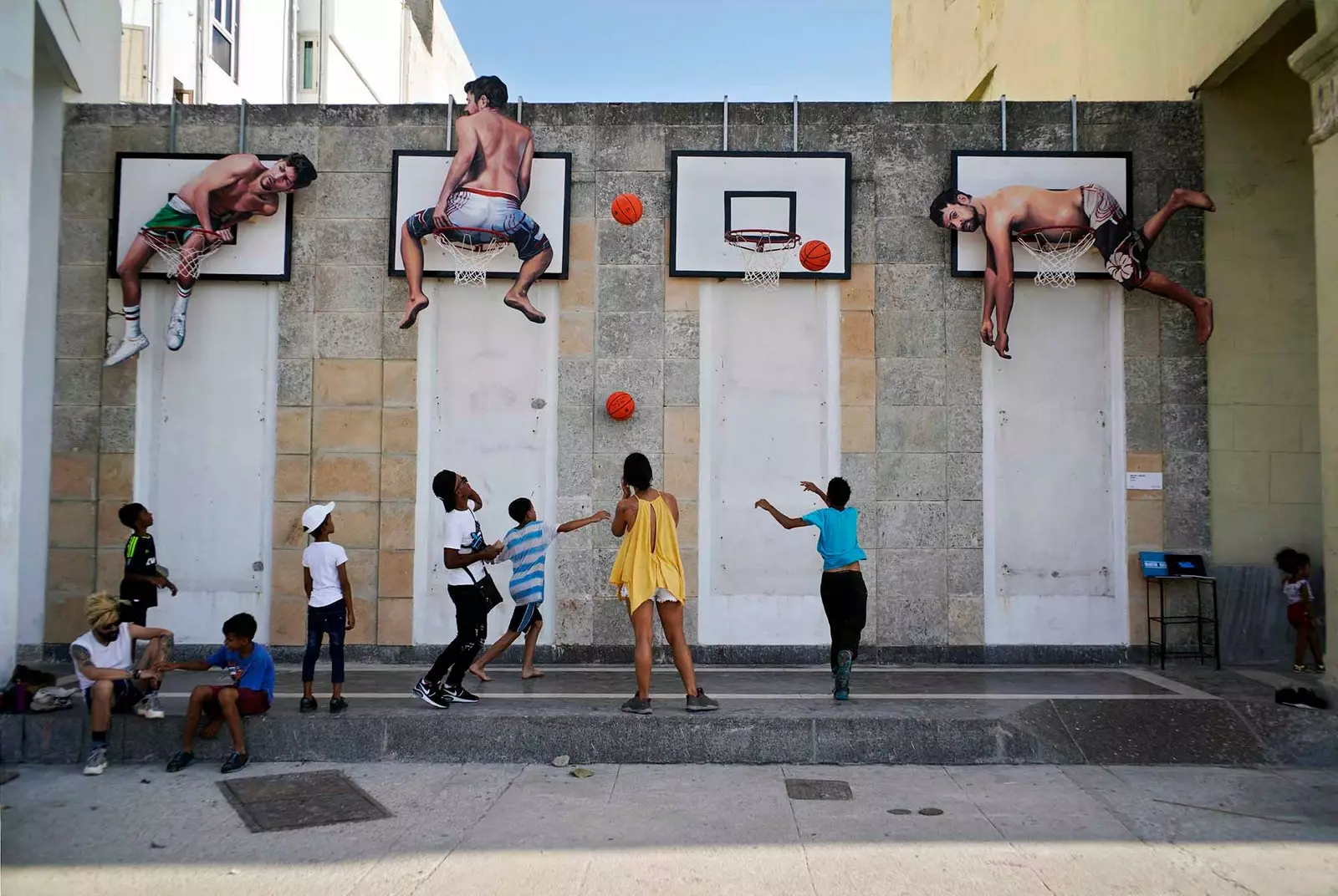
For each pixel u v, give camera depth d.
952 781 6.57
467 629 7.45
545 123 9.65
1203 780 6.61
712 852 5.32
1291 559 9.02
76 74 9.65
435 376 9.53
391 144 9.64
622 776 6.70
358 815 5.94
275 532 9.43
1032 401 9.44
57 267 9.57
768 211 9.48
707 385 9.48
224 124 9.71
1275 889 4.83
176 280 9.48
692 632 9.30
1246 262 9.44
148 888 4.91
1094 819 5.83
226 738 7.05
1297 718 7.20
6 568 7.76
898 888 4.85
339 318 9.56
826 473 9.43
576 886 4.89
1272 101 9.52
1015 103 9.59
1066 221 9.23
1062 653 9.27
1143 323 9.41
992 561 9.34
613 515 9.40
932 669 8.98
